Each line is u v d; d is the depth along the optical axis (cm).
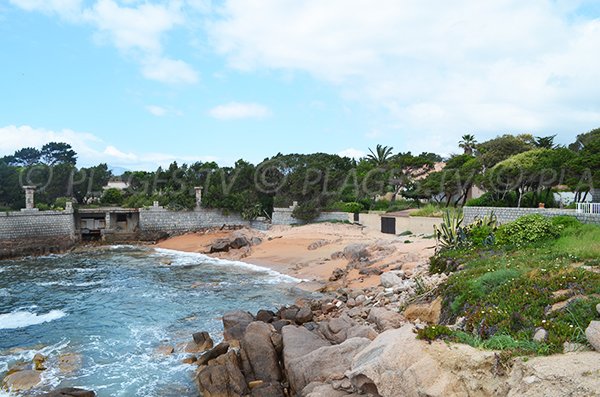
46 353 1995
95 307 2809
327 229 5744
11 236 5378
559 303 1220
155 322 2459
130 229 6881
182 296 3086
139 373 1766
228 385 1541
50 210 5962
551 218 2614
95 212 6575
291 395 1491
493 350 1014
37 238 5622
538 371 869
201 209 6956
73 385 1662
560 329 1036
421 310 1789
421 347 1071
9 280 3788
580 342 980
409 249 3575
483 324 1220
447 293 1708
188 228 6875
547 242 2334
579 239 2220
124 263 4712
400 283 2477
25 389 1630
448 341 1084
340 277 3378
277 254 4781
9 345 2106
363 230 5547
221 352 1836
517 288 1385
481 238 2628
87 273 4112
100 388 1636
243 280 3650
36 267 4494
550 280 1366
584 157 3506
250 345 1683
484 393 943
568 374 827
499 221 3266
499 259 1978
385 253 3644
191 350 1989
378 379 1064
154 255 5347
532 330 1094
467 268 2002
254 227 7000
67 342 2142
